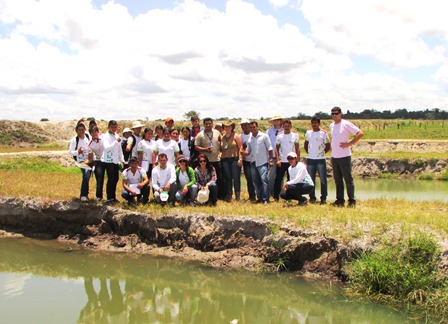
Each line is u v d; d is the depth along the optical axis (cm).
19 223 1347
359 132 1172
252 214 1120
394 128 9006
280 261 1003
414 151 4328
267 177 1276
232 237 1092
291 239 1010
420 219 1020
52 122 6238
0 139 5209
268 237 1043
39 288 948
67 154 3131
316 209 1145
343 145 1183
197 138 1285
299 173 1202
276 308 852
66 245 1230
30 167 2539
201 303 884
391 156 3675
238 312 839
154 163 1294
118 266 1078
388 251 874
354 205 1216
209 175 1253
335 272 951
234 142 1314
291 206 1206
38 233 1316
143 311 841
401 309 796
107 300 891
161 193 1216
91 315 812
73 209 1284
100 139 1280
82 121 1295
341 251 950
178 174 1245
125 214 1216
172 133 1353
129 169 1257
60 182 1700
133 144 1348
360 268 873
